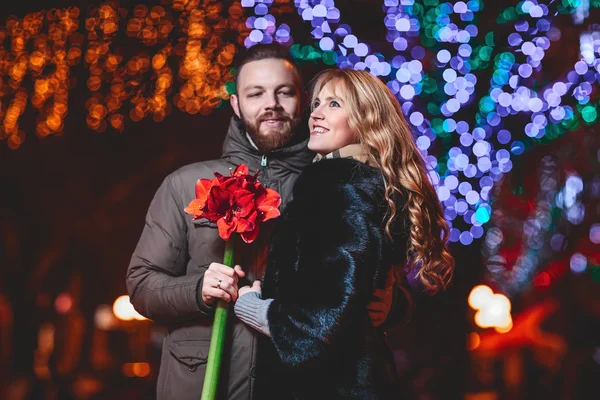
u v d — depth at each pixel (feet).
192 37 29.66
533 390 27.48
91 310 37.19
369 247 10.32
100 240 41.19
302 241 10.33
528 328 27.76
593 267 30.01
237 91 12.07
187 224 11.71
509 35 27.45
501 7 28.71
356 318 10.54
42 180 41.73
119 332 30.78
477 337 28.81
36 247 39.19
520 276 37.73
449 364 29.40
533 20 27.48
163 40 32.01
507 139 33.88
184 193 11.78
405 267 11.54
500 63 28.78
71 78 34.71
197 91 31.35
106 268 41.04
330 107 11.42
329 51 27.27
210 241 11.54
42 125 35.86
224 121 42.50
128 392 28.22
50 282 35.81
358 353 10.48
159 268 11.64
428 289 11.87
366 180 10.67
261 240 11.53
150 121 42.39
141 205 43.06
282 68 11.84
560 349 27.35
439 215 11.66
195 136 43.04
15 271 35.29
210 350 10.98
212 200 10.93
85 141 42.19
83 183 42.22
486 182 35.17
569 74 28.14
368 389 10.42
